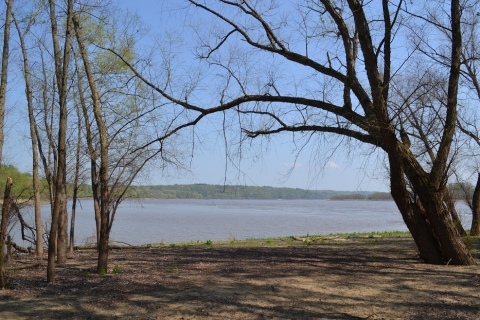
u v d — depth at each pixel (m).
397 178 10.62
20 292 7.75
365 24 9.80
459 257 10.59
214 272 9.77
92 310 6.69
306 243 18.08
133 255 13.51
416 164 10.83
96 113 9.37
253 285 8.29
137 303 7.05
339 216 57.19
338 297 7.47
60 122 8.59
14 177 17.89
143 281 8.67
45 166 13.88
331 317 6.43
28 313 6.55
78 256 13.53
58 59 10.93
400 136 11.52
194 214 60.69
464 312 6.68
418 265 10.65
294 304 7.05
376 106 9.85
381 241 18.16
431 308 6.88
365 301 7.25
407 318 6.41
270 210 79.19
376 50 9.97
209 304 7.00
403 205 10.91
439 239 10.76
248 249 15.43
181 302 7.10
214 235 29.30
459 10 10.77
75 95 11.61
